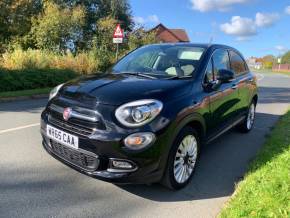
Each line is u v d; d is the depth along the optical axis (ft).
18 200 12.64
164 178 13.57
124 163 12.44
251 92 23.85
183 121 13.61
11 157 16.83
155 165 12.70
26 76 42.60
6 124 23.61
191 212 12.72
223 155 19.53
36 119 25.75
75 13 92.89
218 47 19.31
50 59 52.80
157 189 14.26
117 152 12.31
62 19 87.04
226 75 16.78
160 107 12.95
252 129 26.00
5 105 32.27
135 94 13.19
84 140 12.73
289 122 27.55
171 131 13.01
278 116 32.45
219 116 17.53
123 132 12.30
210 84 16.44
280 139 21.33
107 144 12.33
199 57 17.15
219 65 18.51
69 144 13.24
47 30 85.97
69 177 14.79
